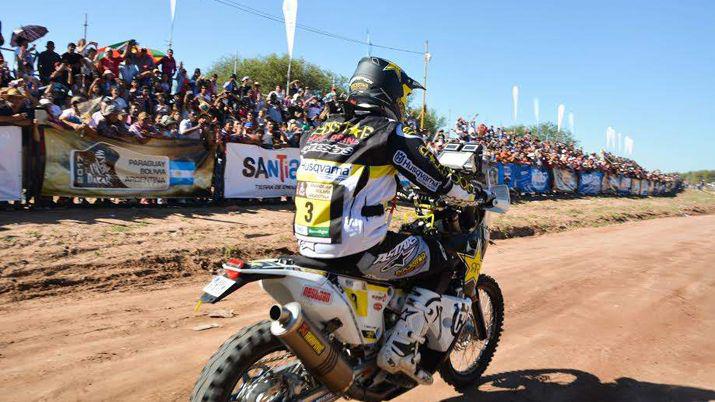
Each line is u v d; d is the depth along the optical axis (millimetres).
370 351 3188
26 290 5699
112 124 9180
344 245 2918
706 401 4176
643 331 5875
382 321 3213
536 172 22125
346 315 2947
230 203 10914
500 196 3795
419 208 3676
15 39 11445
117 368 4070
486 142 21922
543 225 15469
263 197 11414
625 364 4863
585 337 5562
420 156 3031
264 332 2748
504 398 4059
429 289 3457
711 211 33500
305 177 3070
